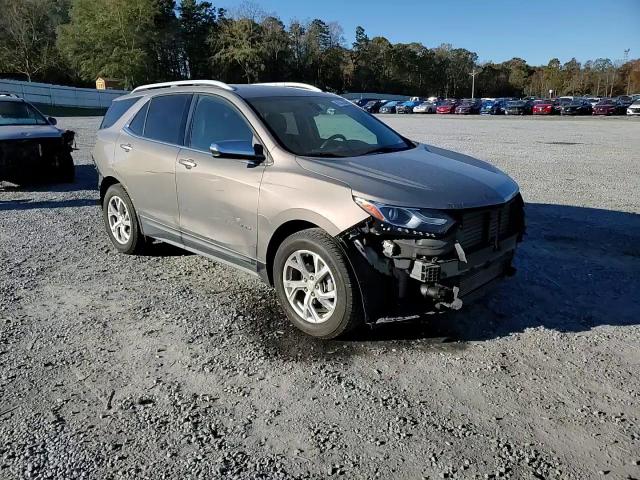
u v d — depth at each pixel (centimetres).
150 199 532
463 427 293
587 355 373
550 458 269
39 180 1054
